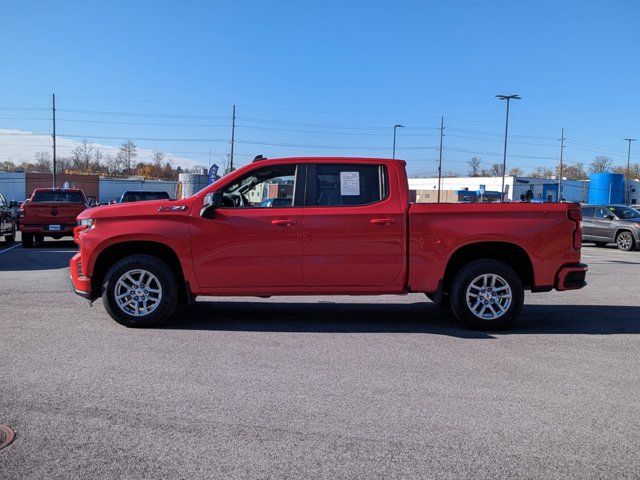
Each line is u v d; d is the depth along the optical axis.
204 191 7.16
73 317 7.67
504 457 3.78
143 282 7.09
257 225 6.99
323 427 4.20
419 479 3.49
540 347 6.46
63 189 19.95
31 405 4.55
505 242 7.12
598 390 5.06
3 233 19.09
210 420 4.31
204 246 6.99
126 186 78.25
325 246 7.02
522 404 4.70
